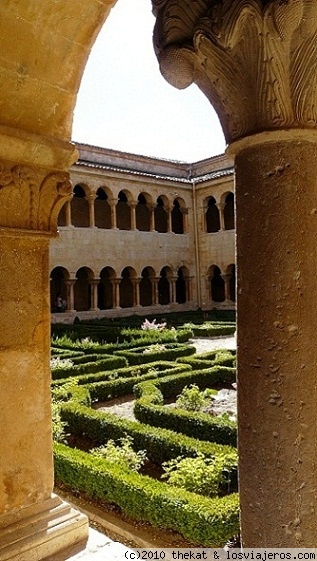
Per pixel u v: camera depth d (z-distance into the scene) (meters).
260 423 1.99
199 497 4.57
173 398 10.41
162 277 34.03
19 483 2.69
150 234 30.44
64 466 5.72
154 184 30.61
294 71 1.95
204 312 30.09
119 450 6.05
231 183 30.42
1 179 2.59
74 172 27.02
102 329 21.05
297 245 1.97
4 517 2.61
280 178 2.00
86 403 8.91
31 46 2.54
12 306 2.69
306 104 1.98
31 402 2.77
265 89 1.99
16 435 2.68
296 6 1.84
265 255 2.01
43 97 2.73
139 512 4.80
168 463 5.52
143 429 6.75
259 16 1.90
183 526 4.41
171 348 15.78
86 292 31.06
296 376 1.95
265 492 1.97
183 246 32.06
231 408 9.25
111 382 10.53
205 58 2.12
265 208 2.02
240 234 2.12
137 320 26.08
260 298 2.01
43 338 2.85
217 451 5.74
